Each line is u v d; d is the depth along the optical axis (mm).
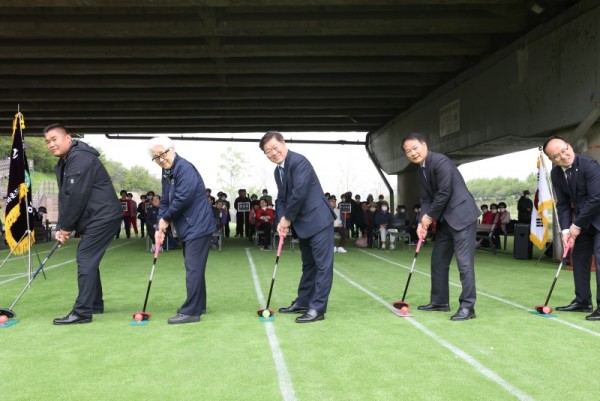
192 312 4641
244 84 12883
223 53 10500
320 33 9484
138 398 2846
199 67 11539
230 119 18516
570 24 8273
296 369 3309
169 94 14094
